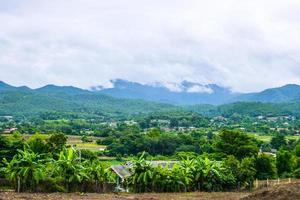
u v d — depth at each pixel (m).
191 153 106.19
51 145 78.44
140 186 54.22
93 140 165.00
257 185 64.50
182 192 54.06
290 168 87.50
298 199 35.25
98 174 51.06
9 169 46.69
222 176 59.28
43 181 46.78
